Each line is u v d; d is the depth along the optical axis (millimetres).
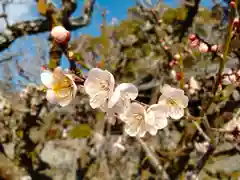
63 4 338
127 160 634
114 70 510
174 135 498
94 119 620
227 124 250
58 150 697
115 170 650
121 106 174
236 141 244
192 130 393
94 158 663
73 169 628
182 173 406
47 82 177
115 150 634
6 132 527
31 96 505
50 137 614
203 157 243
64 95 176
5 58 559
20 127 524
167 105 197
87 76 179
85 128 444
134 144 602
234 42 218
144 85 415
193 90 322
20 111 515
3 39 421
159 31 500
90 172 665
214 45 237
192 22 474
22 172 503
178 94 195
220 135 250
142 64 500
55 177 639
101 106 175
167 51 399
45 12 270
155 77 433
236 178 373
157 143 502
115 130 586
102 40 225
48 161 667
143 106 187
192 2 464
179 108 196
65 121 632
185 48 350
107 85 173
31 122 518
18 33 426
